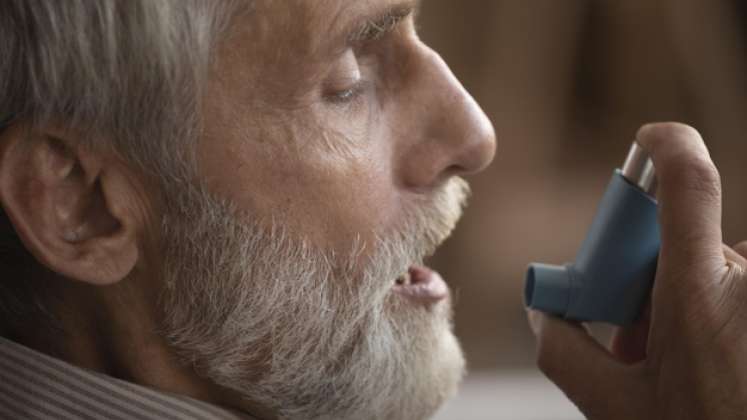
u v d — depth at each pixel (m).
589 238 1.25
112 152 1.12
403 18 1.17
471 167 1.24
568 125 5.86
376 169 1.18
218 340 1.18
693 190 1.15
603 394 1.23
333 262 1.18
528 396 3.79
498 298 5.17
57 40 1.05
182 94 1.09
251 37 1.10
